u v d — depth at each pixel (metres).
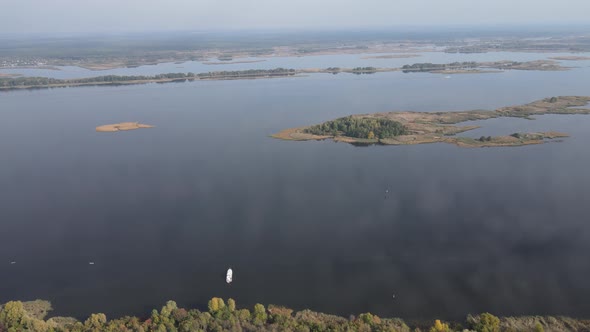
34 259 154.12
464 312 122.19
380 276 139.75
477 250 152.25
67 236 169.00
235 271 144.62
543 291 130.00
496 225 168.12
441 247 154.88
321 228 170.62
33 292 135.62
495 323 110.62
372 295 130.50
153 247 160.38
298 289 134.38
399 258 149.38
